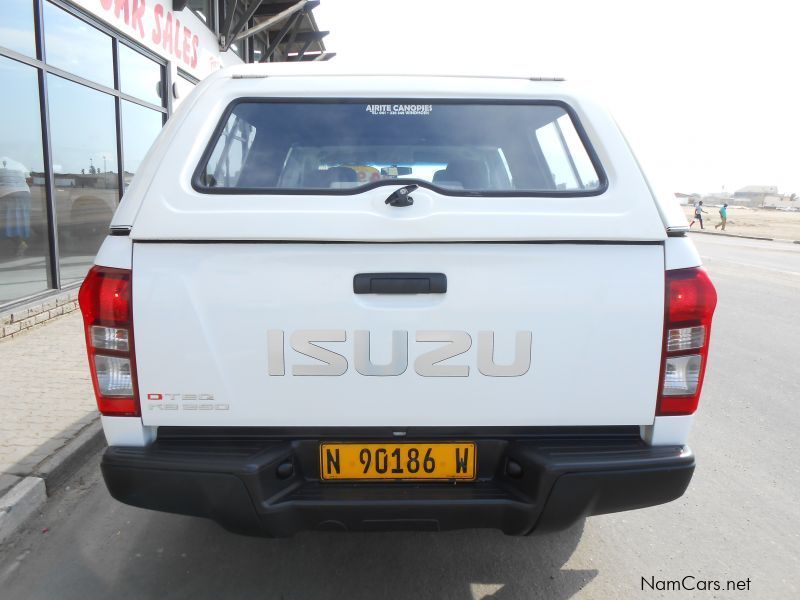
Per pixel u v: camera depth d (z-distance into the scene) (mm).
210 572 2562
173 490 1947
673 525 3002
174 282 1925
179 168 2041
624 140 2133
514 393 1984
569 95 2271
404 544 2775
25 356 5133
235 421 1982
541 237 1927
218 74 2301
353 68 2363
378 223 1921
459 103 2301
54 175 6539
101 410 1988
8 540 2783
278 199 1978
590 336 1966
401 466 2033
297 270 1933
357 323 1945
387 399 1981
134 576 2533
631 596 2445
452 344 1962
